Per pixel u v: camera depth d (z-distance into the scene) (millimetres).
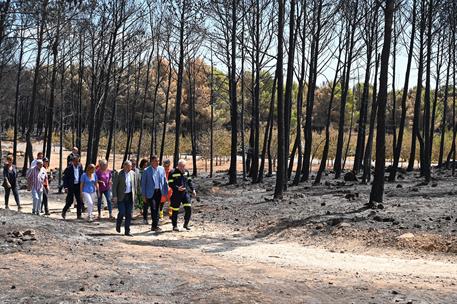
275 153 44031
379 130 16406
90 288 7402
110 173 17344
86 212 18562
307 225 14117
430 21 27844
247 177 34812
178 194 14820
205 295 7133
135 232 14336
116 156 55875
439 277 8727
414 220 13203
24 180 30781
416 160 55750
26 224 11727
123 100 56500
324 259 10680
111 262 9297
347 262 10312
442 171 36469
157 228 14734
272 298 7066
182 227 15547
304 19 25844
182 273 8609
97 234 13000
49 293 7082
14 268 8406
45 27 26781
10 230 11000
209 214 17859
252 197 22438
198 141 53094
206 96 63688
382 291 7562
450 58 35375
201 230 14977
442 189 21609
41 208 17766
